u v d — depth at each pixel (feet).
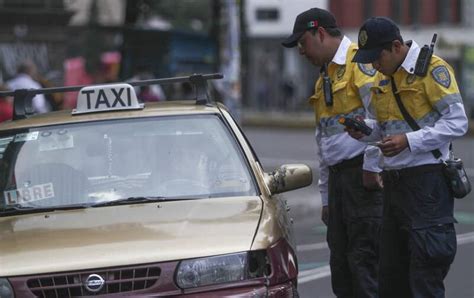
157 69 189.26
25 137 54.54
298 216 117.19
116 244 43.86
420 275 49.80
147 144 53.11
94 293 42.32
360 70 56.18
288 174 52.90
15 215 49.85
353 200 57.93
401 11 412.98
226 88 148.46
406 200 50.14
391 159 50.21
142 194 50.39
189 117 54.75
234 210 47.62
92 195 50.60
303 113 387.96
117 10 239.91
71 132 54.34
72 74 219.20
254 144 229.66
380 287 52.75
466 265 83.66
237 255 43.32
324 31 57.82
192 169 51.80
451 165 49.67
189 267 42.83
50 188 51.31
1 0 220.84
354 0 424.87
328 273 82.53
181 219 46.47
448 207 50.06
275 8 447.83
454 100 48.93
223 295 42.73
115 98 56.13
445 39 393.29
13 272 42.65
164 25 245.86
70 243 44.32
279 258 44.68
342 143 57.72
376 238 57.67
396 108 50.21
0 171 53.06
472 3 390.63
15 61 223.71
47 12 223.71
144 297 42.32
